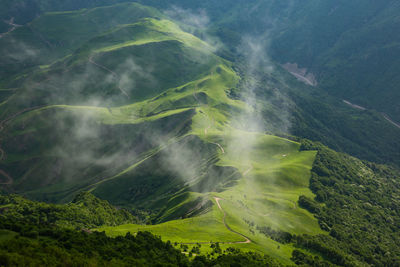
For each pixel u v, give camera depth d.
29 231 107.81
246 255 124.56
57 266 88.06
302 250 158.00
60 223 159.38
